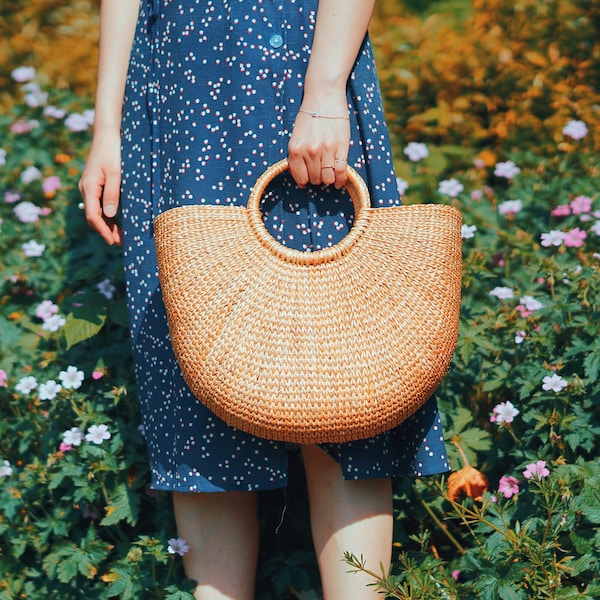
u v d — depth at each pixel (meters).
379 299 1.82
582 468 2.19
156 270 2.16
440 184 3.34
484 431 2.50
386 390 1.78
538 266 2.77
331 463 2.05
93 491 2.37
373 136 2.02
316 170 1.93
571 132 3.50
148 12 2.15
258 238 1.86
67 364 2.77
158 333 2.14
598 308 2.51
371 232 1.89
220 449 2.02
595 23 4.67
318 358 1.77
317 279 1.82
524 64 4.48
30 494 2.47
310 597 2.41
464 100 4.33
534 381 2.39
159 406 2.15
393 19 5.06
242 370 1.78
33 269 3.16
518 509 2.23
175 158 2.06
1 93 4.88
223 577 2.15
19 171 3.69
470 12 5.10
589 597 1.94
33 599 2.35
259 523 2.43
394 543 2.35
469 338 2.59
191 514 2.16
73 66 5.04
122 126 2.23
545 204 3.28
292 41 2.00
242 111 1.99
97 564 2.32
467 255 3.11
